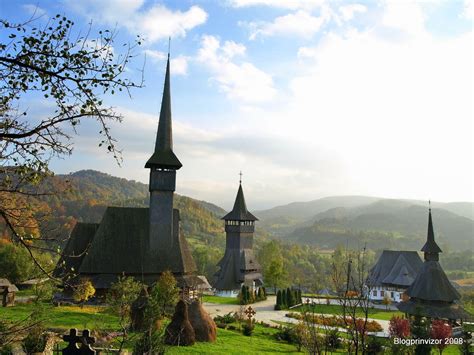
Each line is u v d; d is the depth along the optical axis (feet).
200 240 609.83
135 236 167.43
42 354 59.26
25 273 154.71
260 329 133.59
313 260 497.87
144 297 91.45
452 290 161.07
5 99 27.50
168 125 176.65
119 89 28.53
